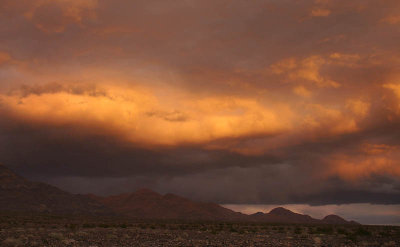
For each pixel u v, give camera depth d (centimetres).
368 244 3491
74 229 6053
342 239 4106
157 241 3794
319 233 5438
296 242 3722
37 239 3697
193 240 3953
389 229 6894
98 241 3681
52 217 14525
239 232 5569
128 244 3447
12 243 3200
